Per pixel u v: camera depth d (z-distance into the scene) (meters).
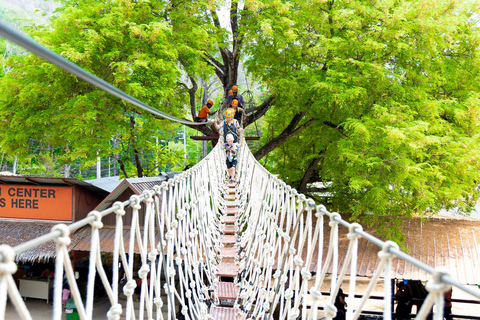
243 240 5.28
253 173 6.08
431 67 12.90
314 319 2.04
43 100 12.38
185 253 3.68
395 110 11.35
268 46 13.72
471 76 13.45
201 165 5.34
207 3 13.55
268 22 12.84
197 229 4.61
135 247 10.48
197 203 4.84
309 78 12.62
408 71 12.16
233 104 11.39
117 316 1.79
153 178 12.23
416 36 12.26
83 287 12.91
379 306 12.71
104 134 11.78
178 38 13.21
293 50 13.43
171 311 2.96
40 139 13.70
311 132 14.61
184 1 13.52
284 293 3.02
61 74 11.43
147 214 2.38
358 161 10.94
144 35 11.25
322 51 12.05
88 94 11.66
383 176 11.22
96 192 12.68
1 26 0.90
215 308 4.12
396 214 11.34
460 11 12.70
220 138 9.89
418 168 10.48
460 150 11.16
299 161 16.55
